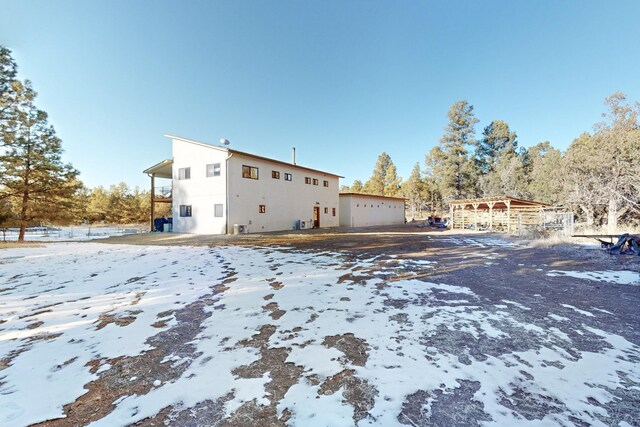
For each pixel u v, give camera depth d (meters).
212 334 2.95
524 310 3.55
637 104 13.65
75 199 15.92
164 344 2.73
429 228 22.11
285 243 11.37
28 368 2.30
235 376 2.15
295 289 4.59
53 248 10.54
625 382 2.01
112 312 3.64
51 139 14.66
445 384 2.01
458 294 4.26
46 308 3.80
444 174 32.62
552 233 12.52
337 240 12.49
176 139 18.05
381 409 1.75
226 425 1.62
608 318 3.27
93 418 1.70
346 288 4.62
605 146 13.43
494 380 2.05
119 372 2.23
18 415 1.73
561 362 2.30
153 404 1.83
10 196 14.05
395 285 4.79
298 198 21.38
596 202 14.50
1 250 9.93
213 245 10.95
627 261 6.68
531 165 32.62
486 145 37.50
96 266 6.76
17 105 13.93
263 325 3.17
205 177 16.75
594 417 1.65
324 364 2.31
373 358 2.40
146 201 36.59
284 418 1.68
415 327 3.05
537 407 1.75
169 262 7.25
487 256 7.78
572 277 5.29
